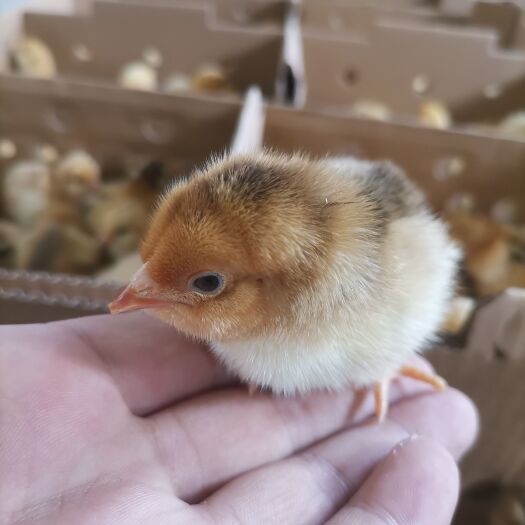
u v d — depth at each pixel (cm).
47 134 21
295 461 11
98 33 26
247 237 9
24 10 26
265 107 19
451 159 19
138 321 12
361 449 11
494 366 13
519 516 16
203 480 11
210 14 25
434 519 10
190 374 12
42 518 9
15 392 10
